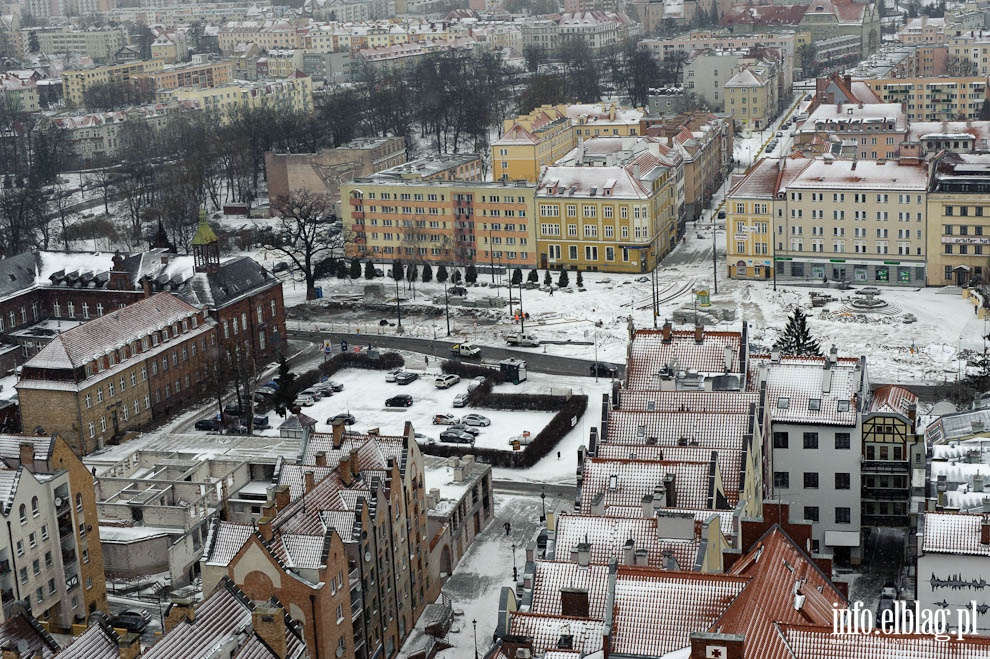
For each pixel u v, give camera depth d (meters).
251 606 131.25
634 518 139.75
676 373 195.50
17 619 135.12
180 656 121.25
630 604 118.06
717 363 197.38
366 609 167.00
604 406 179.50
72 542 183.38
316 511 166.88
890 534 198.50
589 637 118.88
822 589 125.12
